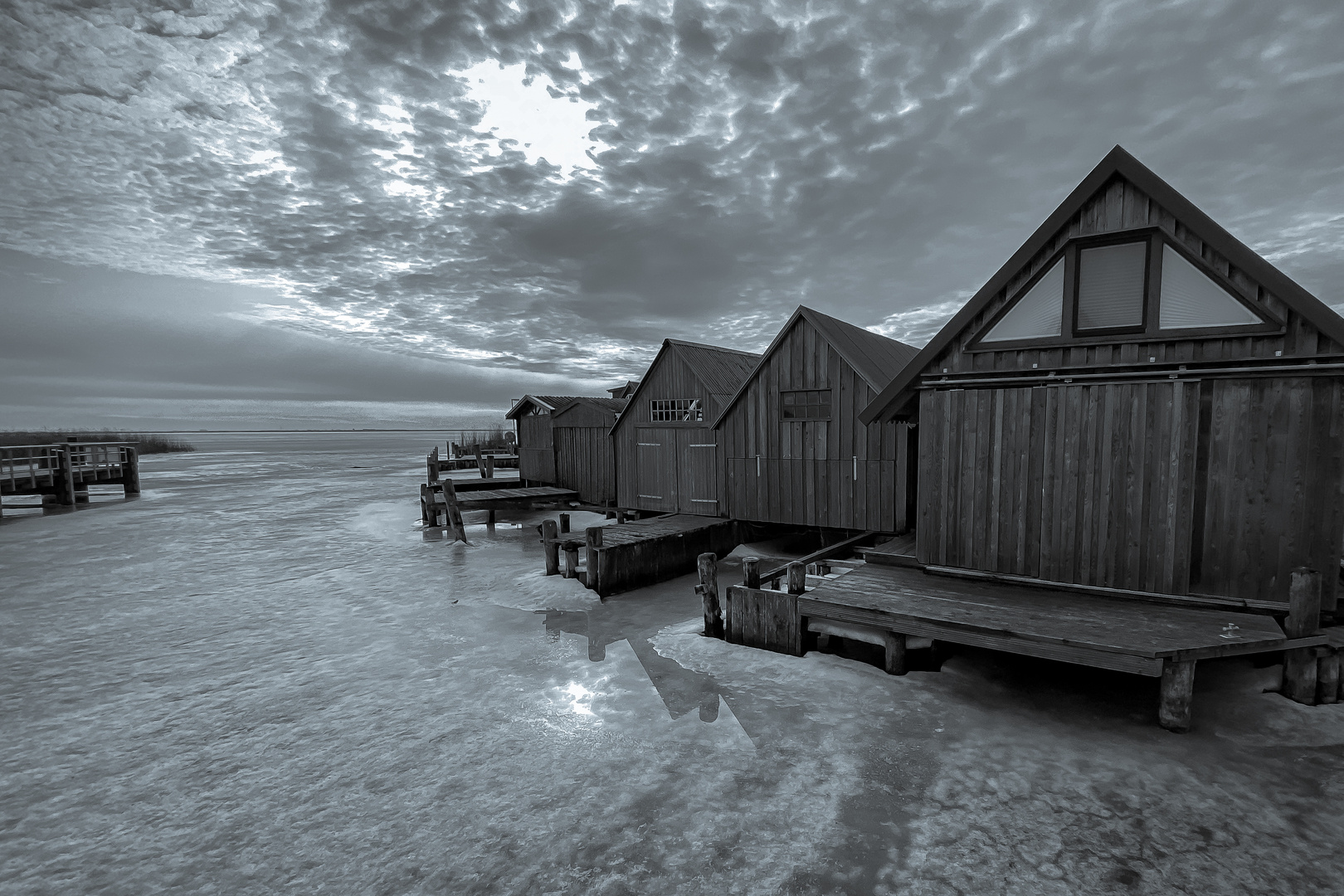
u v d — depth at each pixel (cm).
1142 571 725
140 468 4959
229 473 4325
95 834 464
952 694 678
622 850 434
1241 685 651
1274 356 653
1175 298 707
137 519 2155
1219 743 557
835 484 1385
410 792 512
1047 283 784
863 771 529
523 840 448
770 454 1495
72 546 1662
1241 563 681
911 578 854
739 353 2125
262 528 1953
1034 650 618
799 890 393
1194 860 412
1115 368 741
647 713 648
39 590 1203
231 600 1130
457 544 1697
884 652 783
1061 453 772
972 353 843
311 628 966
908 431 1274
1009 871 406
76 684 749
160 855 439
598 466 2261
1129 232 723
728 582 1306
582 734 606
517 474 3569
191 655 849
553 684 734
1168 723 582
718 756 559
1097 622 646
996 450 820
